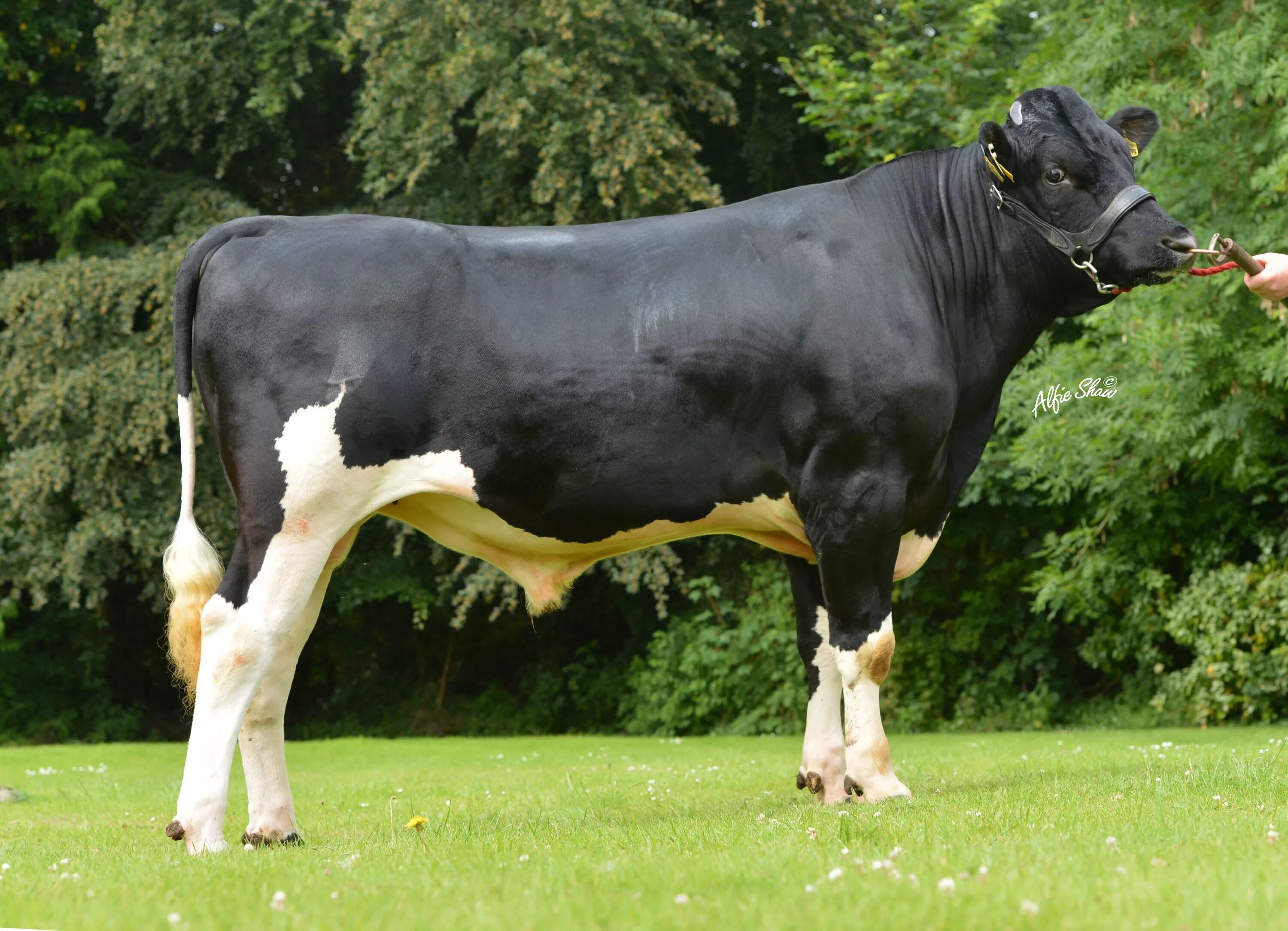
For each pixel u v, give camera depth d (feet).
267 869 11.94
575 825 15.96
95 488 51.52
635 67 51.70
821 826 13.24
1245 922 7.81
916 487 16.37
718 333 15.75
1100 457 40.68
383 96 49.93
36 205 57.31
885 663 16.24
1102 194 16.02
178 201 57.00
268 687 15.74
